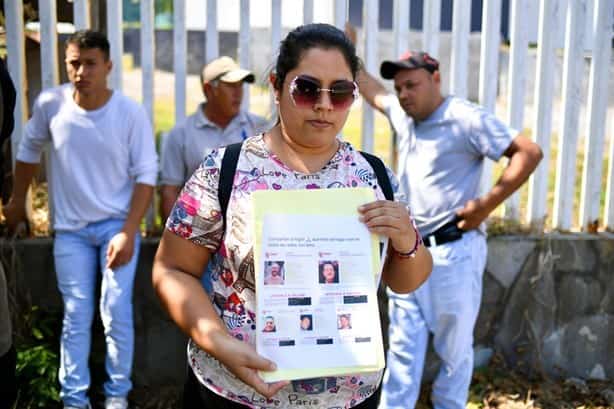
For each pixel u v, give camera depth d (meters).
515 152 3.34
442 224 3.50
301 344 1.73
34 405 3.54
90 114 3.46
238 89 3.69
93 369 3.83
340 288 1.77
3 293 2.51
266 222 1.76
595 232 4.23
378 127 7.08
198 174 1.86
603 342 4.17
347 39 1.83
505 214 4.21
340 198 1.81
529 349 4.14
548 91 4.09
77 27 3.80
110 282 3.51
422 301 3.53
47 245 3.85
